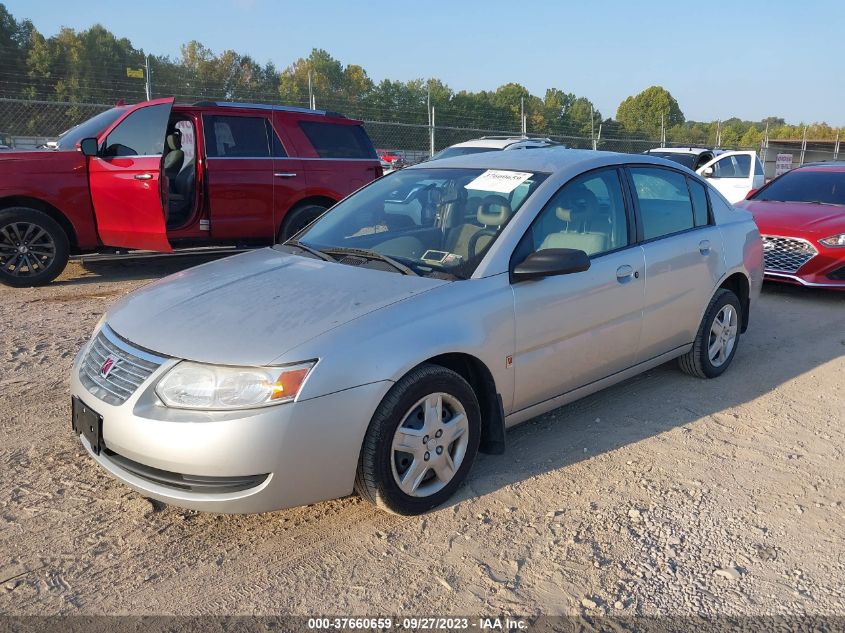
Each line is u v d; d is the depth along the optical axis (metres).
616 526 3.18
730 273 4.92
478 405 3.37
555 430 4.18
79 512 3.23
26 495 3.36
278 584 2.76
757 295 5.39
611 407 4.55
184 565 2.88
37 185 7.34
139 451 2.81
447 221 3.87
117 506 3.29
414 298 3.21
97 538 3.04
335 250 3.88
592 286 3.85
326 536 3.09
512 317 3.44
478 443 3.42
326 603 2.66
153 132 7.43
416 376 3.06
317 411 2.80
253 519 3.21
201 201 7.89
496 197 3.87
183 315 3.17
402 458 3.11
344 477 2.94
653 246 4.30
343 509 3.30
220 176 7.91
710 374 5.02
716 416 4.43
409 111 20.88
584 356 3.90
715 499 3.43
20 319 6.30
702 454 3.91
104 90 16.38
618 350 4.13
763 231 7.68
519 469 3.70
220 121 7.96
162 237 7.50
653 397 4.73
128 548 2.98
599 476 3.63
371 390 2.91
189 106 7.71
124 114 7.66
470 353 3.25
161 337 3.01
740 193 14.35
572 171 3.99
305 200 8.64
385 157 19.86
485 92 42.91
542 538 3.08
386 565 2.88
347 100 22.39
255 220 8.27
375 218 4.19
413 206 4.10
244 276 3.61
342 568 2.87
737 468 3.76
